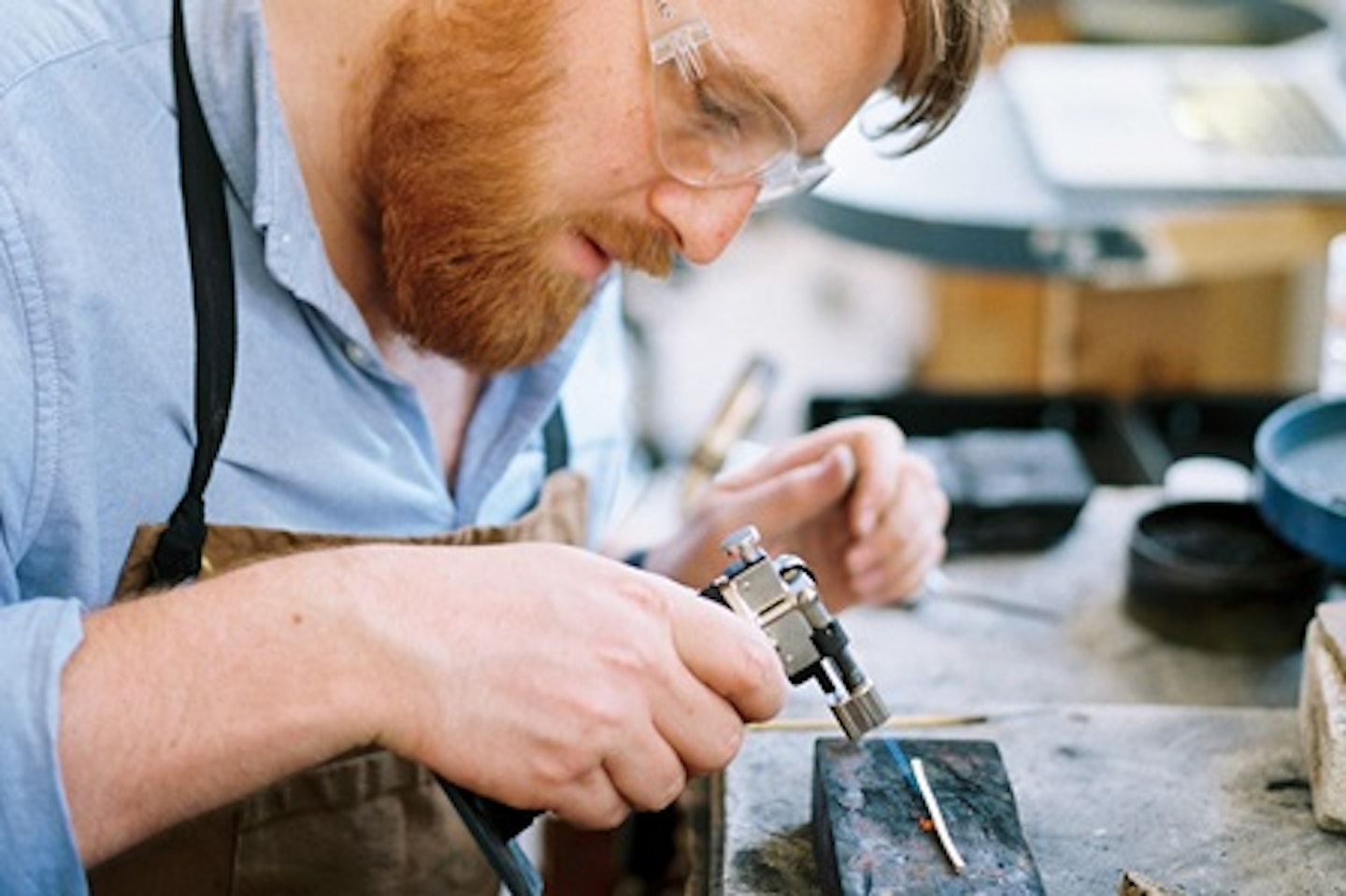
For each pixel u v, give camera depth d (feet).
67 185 3.44
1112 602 4.85
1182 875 3.33
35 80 3.42
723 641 3.12
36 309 3.33
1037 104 7.43
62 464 3.44
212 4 3.64
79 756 2.85
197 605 2.98
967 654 4.58
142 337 3.58
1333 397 4.91
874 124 3.81
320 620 2.95
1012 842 3.19
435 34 3.55
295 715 2.89
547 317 3.78
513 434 4.31
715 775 3.75
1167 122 7.28
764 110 3.46
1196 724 3.83
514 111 3.47
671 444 10.38
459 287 3.69
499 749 2.97
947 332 8.64
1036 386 8.31
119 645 2.93
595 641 3.03
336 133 3.85
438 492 4.20
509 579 3.07
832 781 3.35
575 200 3.61
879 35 3.44
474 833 3.09
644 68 3.42
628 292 10.69
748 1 3.33
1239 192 6.57
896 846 3.17
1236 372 8.40
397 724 2.93
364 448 4.00
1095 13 9.23
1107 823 3.49
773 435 9.89
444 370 4.27
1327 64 8.03
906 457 4.77
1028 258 6.40
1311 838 3.44
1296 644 4.57
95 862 2.93
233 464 3.79
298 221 3.68
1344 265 6.32
